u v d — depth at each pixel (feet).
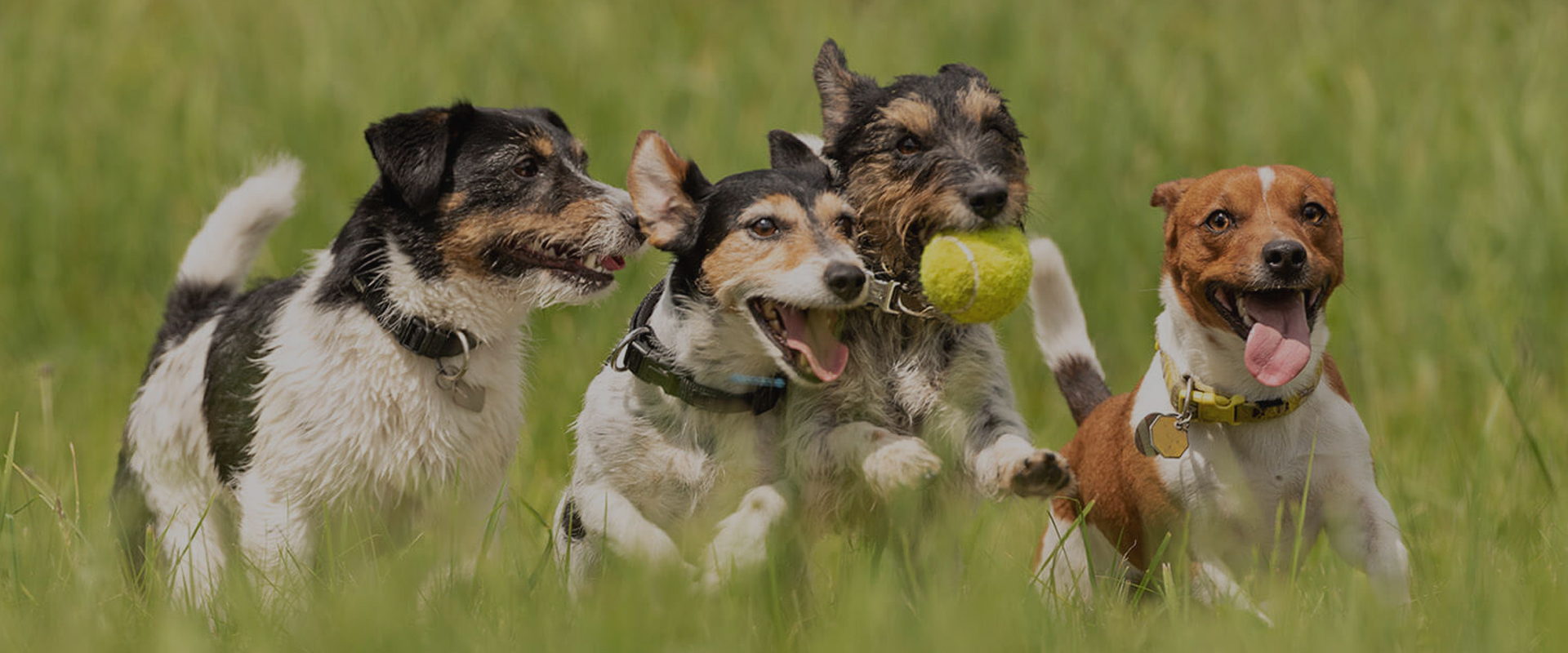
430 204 27.96
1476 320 43.34
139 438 30.89
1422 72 60.03
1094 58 61.11
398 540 29.66
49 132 59.41
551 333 43.73
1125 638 23.90
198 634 23.22
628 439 27.63
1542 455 33.91
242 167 55.36
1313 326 25.99
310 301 28.48
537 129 29.63
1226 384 26.66
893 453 25.41
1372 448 34.53
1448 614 22.80
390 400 27.96
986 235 25.62
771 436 27.78
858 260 25.62
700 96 58.70
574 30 65.05
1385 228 48.47
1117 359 49.06
